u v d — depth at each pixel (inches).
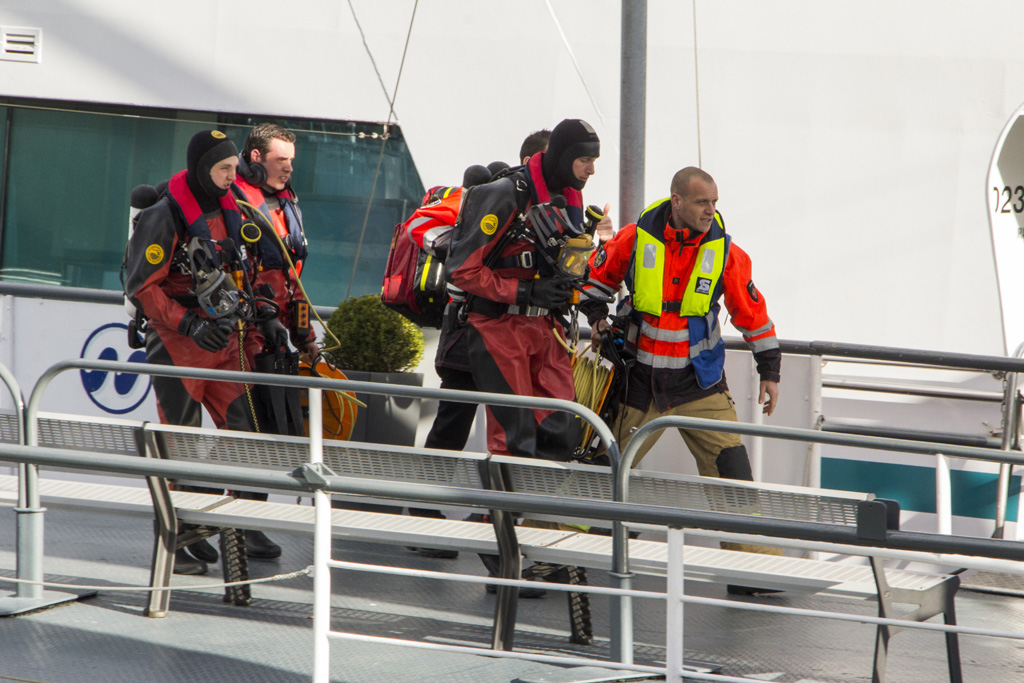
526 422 598.2
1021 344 725.9
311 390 524.4
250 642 551.8
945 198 772.0
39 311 866.1
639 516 434.3
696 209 610.2
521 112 874.8
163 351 637.3
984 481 756.6
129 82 940.0
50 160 973.8
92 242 973.2
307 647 548.4
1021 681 545.3
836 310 798.5
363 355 724.7
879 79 781.3
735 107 813.2
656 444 739.4
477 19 878.4
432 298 666.8
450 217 639.1
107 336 852.6
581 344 794.2
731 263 644.1
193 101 930.1
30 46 954.1
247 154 693.9
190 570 676.1
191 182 613.9
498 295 580.4
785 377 728.3
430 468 540.7
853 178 790.5
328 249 936.9
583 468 522.9
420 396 490.3
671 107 826.2
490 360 594.6
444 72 888.3
